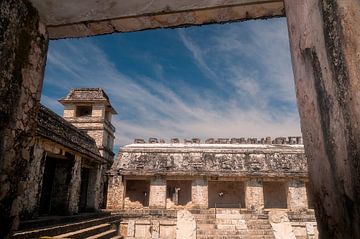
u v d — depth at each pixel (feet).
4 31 9.09
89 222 39.81
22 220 29.81
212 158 67.92
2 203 9.17
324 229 6.15
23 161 10.31
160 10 10.26
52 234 29.17
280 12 10.15
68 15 10.71
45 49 11.45
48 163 42.86
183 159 67.82
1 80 8.98
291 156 67.41
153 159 68.13
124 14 10.50
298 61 7.40
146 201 71.51
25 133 10.34
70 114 78.69
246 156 68.08
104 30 11.34
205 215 55.11
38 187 33.35
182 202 71.00
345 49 5.10
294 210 61.05
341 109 5.22
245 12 10.24
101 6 10.32
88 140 54.80
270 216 47.14
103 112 79.20
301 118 7.32
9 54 9.32
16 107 9.75
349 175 4.96
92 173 54.80
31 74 10.55
